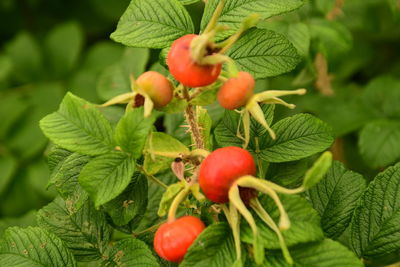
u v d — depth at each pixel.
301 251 0.42
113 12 1.06
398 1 0.61
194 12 0.94
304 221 0.42
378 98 0.72
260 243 0.41
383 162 0.65
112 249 0.45
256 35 0.46
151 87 0.42
